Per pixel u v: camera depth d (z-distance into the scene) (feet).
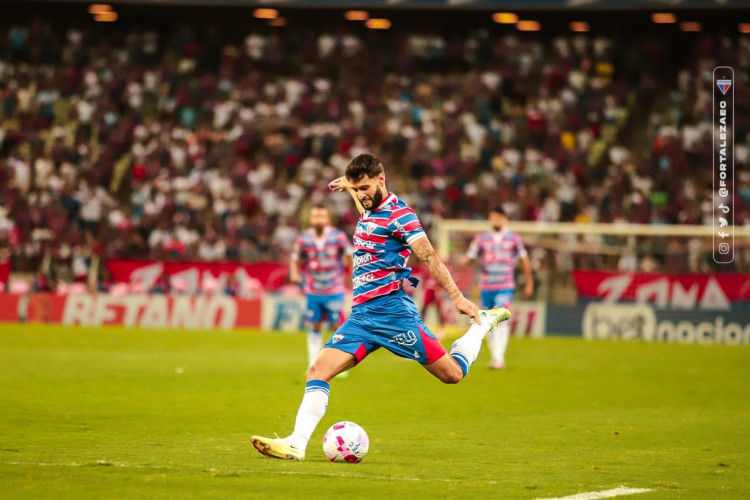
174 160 369.09
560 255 284.61
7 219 322.55
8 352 195.31
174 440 93.56
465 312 79.87
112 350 206.90
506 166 374.22
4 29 429.79
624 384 159.53
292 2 382.63
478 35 440.04
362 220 81.82
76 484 69.62
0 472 73.67
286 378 157.17
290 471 76.74
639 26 422.00
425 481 73.67
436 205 343.05
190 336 250.78
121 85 406.21
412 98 410.93
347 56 430.20
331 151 378.94
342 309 165.89
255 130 387.96
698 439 100.58
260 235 323.37
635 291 274.98
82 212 342.23
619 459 86.94
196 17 430.20
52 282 300.81
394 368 181.78
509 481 74.43
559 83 413.80
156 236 329.72
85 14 424.46
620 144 401.70
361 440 82.33
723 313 261.44
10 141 376.07
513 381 161.68
